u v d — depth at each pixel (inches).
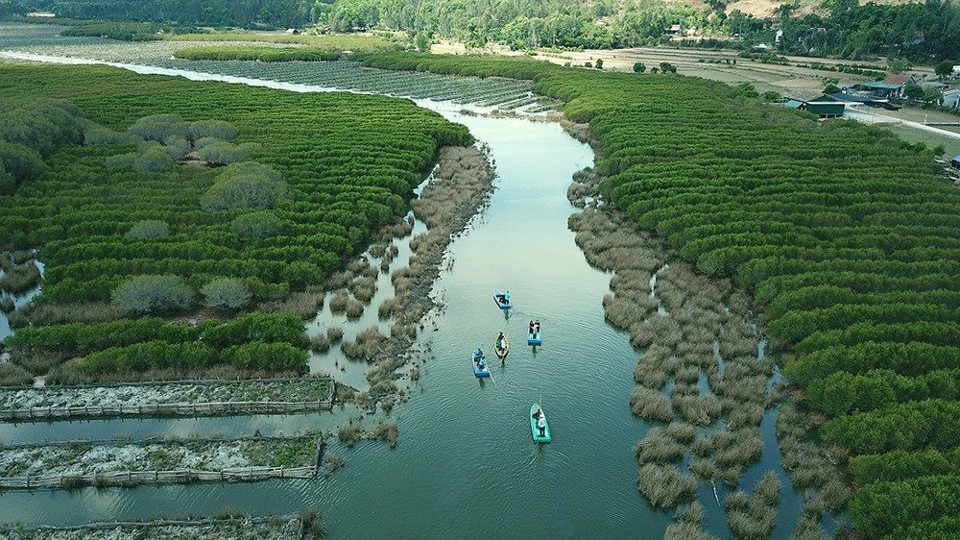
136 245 4065.0
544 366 3371.1
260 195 4820.4
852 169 5767.7
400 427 2903.5
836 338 3211.1
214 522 2362.2
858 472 2514.8
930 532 2174.0
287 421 2910.9
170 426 2854.3
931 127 7800.2
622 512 2498.8
